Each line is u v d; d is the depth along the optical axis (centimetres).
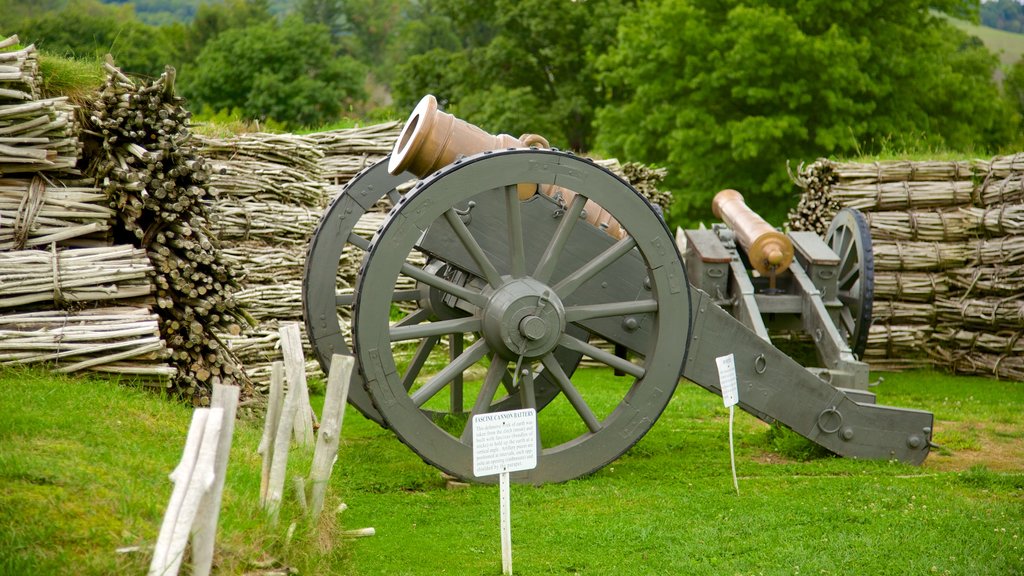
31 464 410
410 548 501
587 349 628
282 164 1059
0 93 624
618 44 3094
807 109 2516
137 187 647
